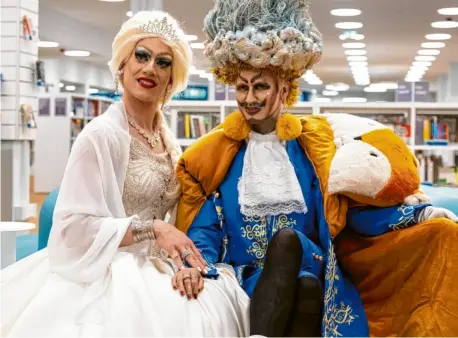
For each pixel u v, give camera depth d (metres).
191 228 2.66
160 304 2.27
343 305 2.47
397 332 2.44
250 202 2.58
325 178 2.53
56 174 12.35
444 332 2.32
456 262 2.35
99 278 2.35
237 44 2.55
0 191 6.23
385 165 2.51
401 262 2.45
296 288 2.33
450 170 7.43
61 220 2.39
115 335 2.17
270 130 2.68
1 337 2.34
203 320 2.28
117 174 2.51
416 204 2.53
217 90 7.36
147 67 2.58
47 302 2.32
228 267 2.63
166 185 2.67
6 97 8.18
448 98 9.10
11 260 3.88
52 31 6.73
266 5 2.60
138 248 2.57
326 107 7.41
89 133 2.46
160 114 2.77
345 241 2.61
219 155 2.66
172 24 2.66
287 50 2.54
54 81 10.41
